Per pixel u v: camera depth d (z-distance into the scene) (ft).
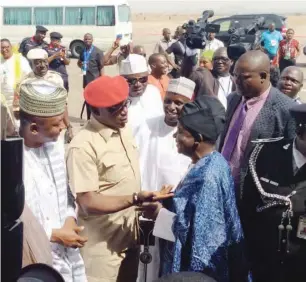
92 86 11.40
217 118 10.25
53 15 83.05
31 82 9.64
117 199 11.23
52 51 37.70
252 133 12.55
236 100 13.34
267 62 12.64
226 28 67.62
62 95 9.55
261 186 10.60
